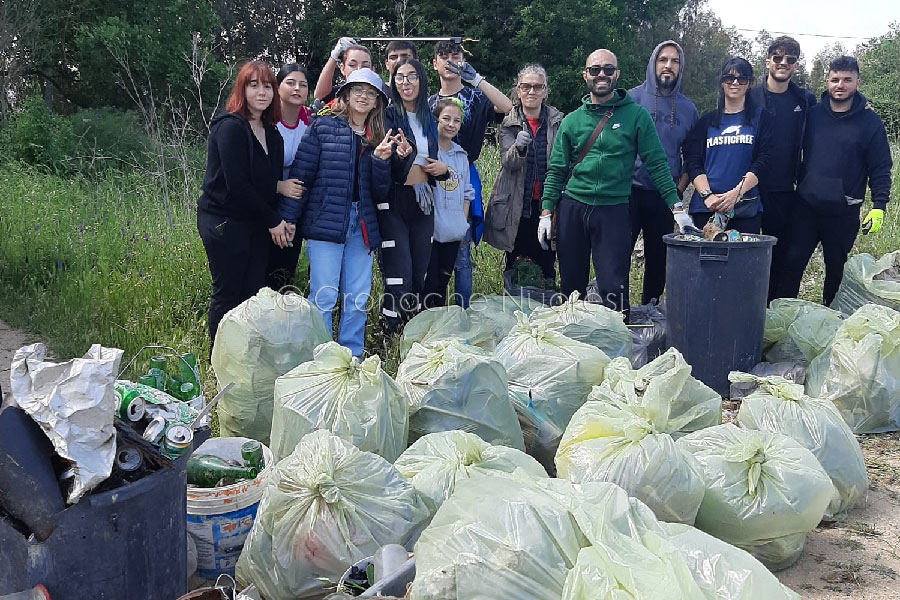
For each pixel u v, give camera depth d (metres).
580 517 2.00
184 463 2.40
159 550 2.31
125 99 17.61
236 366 3.75
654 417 3.16
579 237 5.42
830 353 4.68
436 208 5.11
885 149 5.67
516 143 5.50
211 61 17.41
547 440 3.73
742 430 3.27
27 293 6.47
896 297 5.49
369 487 2.59
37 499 2.06
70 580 2.13
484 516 2.06
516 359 4.05
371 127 4.59
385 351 5.11
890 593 2.89
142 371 4.64
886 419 4.45
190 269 6.19
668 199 5.28
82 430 2.07
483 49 23.06
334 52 5.30
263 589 2.60
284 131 4.86
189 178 8.80
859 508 3.59
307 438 2.74
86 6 18.11
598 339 4.61
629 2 28.34
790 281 6.02
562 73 22.81
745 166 5.61
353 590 2.31
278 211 4.52
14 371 2.13
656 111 5.81
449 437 3.04
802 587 2.94
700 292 4.78
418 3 23.19
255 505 2.90
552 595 1.88
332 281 4.61
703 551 2.05
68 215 7.93
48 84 19.44
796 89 5.82
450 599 1.94
